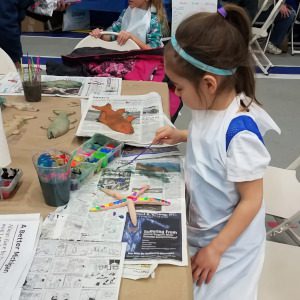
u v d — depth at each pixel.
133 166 1.07
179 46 0.91
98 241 0.79
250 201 0.97
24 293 0.68
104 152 1.08
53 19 5.15
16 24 2.65
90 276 0.71
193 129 1.04
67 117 1.32
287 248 1.30
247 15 0.94
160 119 1.32
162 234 0.82
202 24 0.90
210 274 0.97
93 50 2.10
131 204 0.89
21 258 0.75
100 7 4.68
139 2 2.49
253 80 0.99
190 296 0.69
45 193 0.89
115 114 1.34
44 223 0.84
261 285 1.17
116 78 1.74
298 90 3.84
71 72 2.00
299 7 4.98
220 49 0.89
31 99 1.46
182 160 1.11
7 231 0.81
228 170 0.94
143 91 1.59
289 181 1.64
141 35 2.48
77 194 0.94
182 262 0.75
